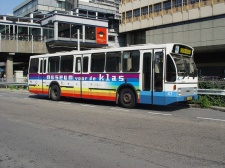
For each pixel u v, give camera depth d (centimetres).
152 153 600
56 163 542
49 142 697
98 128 855
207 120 991
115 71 1357
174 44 1188
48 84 1738
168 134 769
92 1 6662
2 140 719
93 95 1462
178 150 620
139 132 797
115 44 6088
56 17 4297
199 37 3512
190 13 4353
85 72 1504
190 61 1292
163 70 1182
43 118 1041
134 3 5341
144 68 1244
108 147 649
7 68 4162
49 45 4456
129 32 5672
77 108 1334
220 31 3328
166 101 1176
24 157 581
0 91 2694
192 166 518
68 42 4444
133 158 568
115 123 934
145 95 1239
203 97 1395
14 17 4266
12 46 4066
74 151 620
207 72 4256
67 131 818
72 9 6419
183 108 1330
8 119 1023
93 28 4775
